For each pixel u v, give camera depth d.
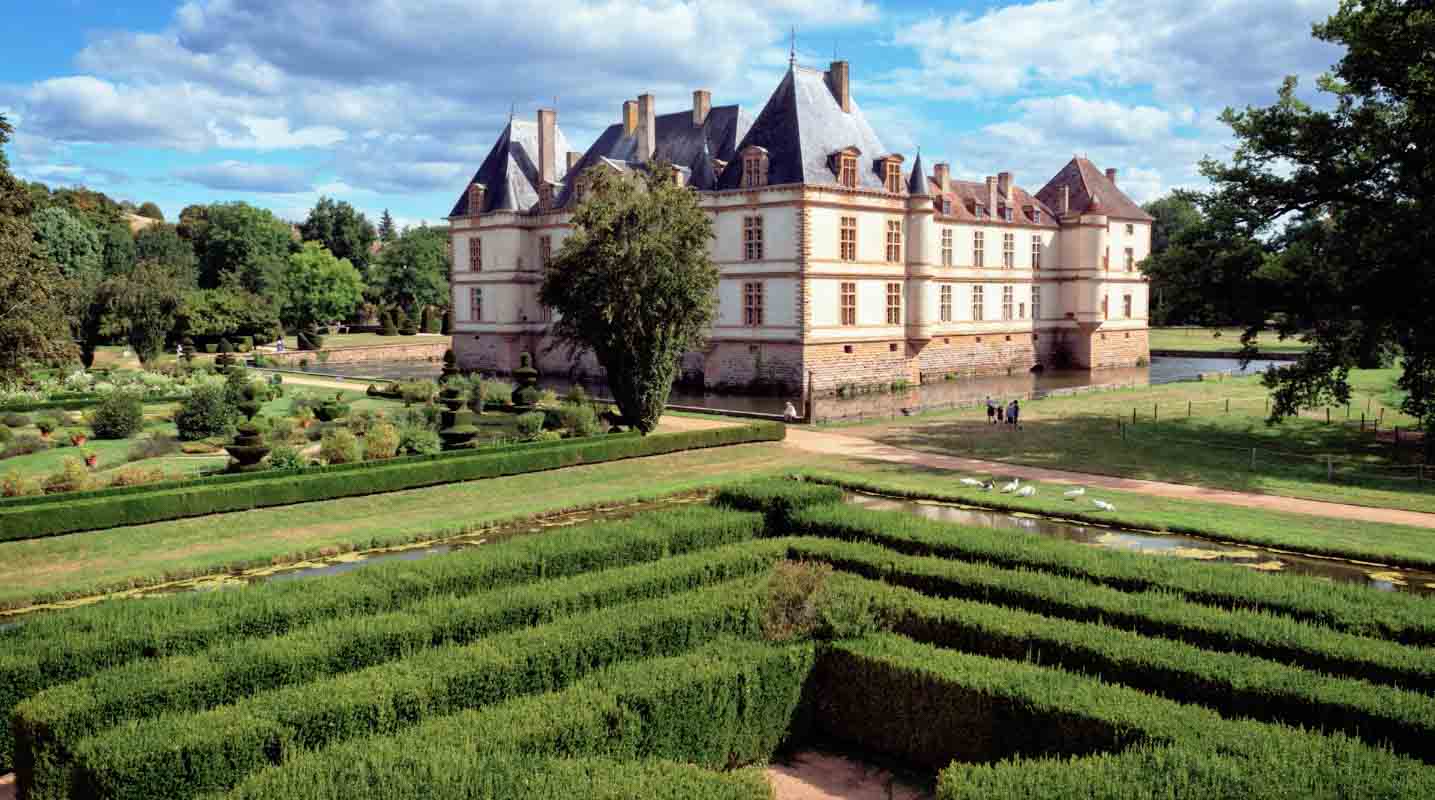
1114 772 10.75
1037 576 18.61
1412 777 10.60
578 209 43.72
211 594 17.33
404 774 10.44
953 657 14.99
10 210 36.72
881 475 37.03
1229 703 13.63
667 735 13.61
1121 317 89.88
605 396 65.50
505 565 19.44
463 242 81.38
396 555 26.92
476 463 36.06
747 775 10.88
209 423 44.19
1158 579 18.27
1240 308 41.62
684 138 71.94
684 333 45.09
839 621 15.89
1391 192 39.12
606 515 32.06
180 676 13.44
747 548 20.84
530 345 79.56
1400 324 37.84
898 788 14.27
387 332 122.44
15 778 13.42
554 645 14.76
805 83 66.31
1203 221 43.03
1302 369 39.59
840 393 65.44
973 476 36.78
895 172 68.62
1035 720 13.26
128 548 26.62
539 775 10.56
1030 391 67.94
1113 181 93.12
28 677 14.30
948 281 76.88
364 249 144.12
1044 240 85.94
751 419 52.53
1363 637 15.09
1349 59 38.75
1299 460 39.03
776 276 63.81
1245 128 41.09
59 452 41.22
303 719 12.41
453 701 13.64
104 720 12.70
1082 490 32.66
